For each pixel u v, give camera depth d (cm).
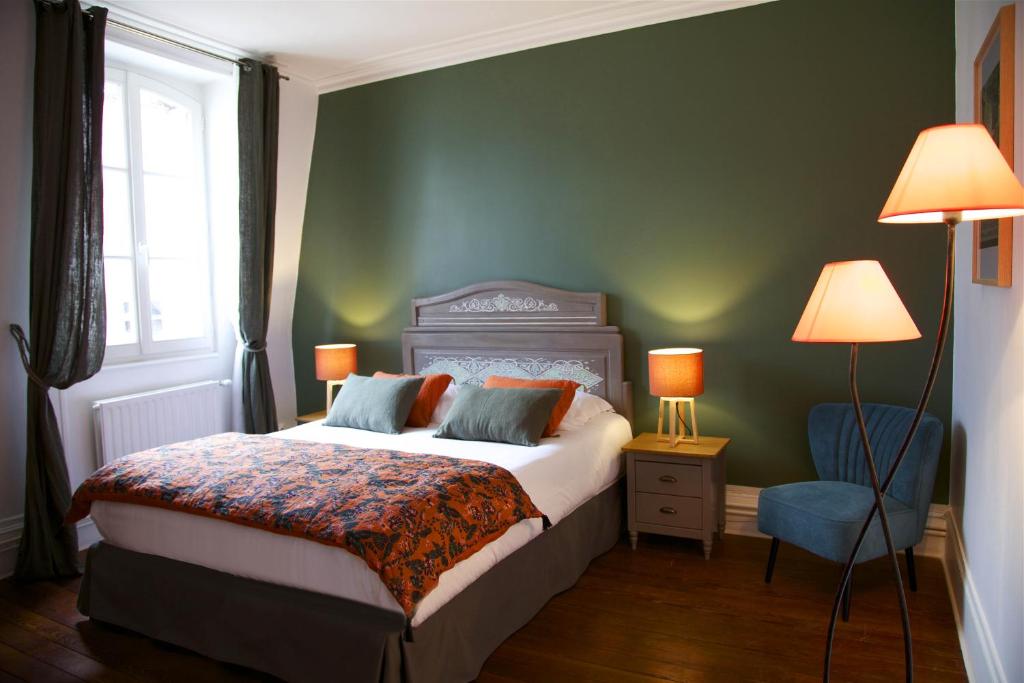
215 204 478
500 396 369
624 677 256
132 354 427
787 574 340
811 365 375
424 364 475
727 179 389
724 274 393
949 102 339
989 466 231
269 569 251
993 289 230
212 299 486
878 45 351
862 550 289
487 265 462
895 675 250
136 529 287
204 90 472
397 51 453
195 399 452
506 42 436
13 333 354
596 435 371
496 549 268
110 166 414
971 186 160
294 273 526
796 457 382
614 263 422
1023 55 183
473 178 462
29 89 352
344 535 225
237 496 261
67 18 350
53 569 353
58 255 353
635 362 420
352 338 516
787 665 260
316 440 373
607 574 348
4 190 348
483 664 266
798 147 371
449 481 264
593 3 389
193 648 272
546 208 439
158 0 371
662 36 399
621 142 415
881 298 198
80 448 392
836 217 365
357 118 499
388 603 227
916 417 192
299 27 412
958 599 284
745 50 380
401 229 490
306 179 519
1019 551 182
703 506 358
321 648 235
